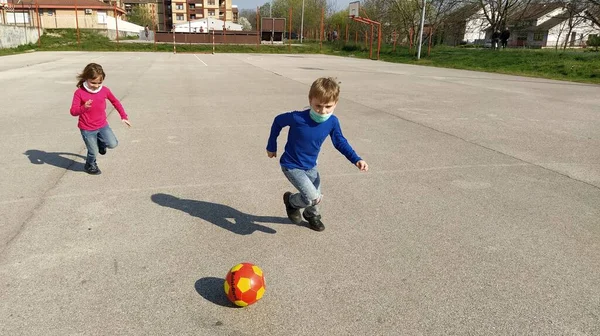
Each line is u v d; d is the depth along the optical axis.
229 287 2.57
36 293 2.69
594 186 4.81
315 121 3.16
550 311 2.63
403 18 38.97
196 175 4.94
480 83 15.57
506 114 9.17
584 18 29.64
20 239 3.35
